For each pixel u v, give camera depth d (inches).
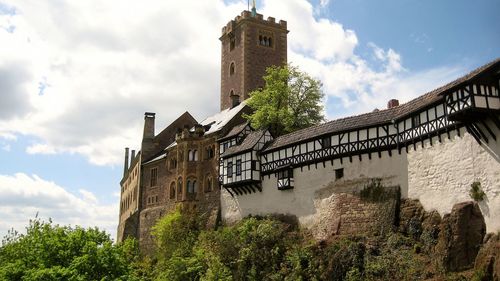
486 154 1381.6
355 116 1895.9
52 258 1457.9
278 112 2426.2
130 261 2445.9
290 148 2082.9
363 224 1723.7
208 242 2146.9
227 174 2362.2
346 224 1775.3
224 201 2416.3
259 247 1887.3
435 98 1553.9
